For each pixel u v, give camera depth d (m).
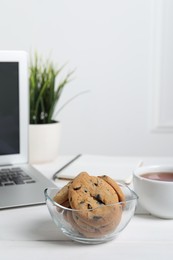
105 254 0.76
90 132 1.87
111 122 1.87
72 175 1.03
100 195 0.78
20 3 1.78
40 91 1.20
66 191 0.80
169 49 1.83
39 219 0.86
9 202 0.90
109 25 1.81
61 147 1.88
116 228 0.79
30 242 0.79
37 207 0.90
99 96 1.85
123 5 1.80
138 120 1.87
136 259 0.75
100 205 0.77
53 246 0.78
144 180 0.84
